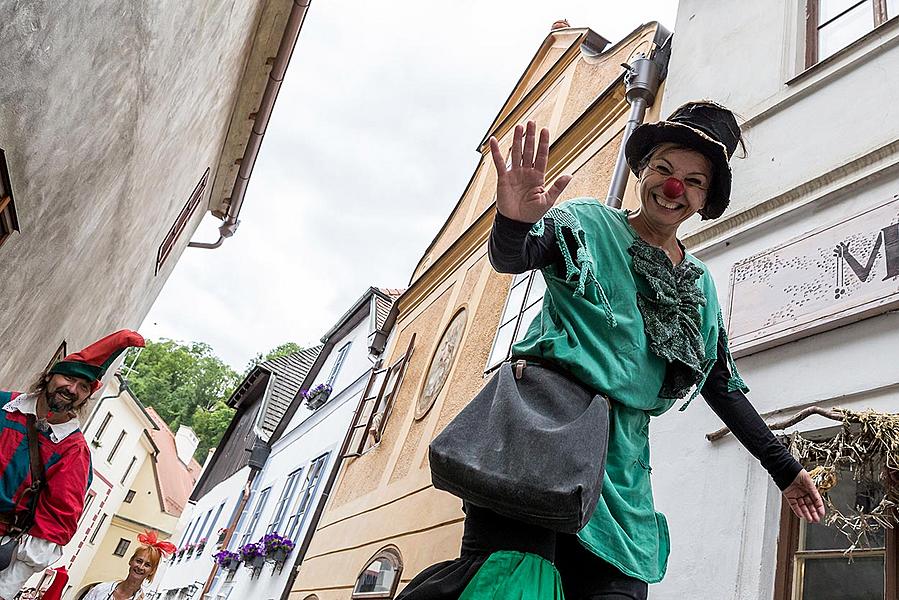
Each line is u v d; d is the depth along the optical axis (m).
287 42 8.59
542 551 1.56
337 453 12.40
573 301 1.76
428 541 6.48
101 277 6.96
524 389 1.68
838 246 3.48
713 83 5.24
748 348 3.70
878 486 2.82
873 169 3.54
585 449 1.48
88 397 3.57
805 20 4.83
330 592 8.77
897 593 2.63
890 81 3.85
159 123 6.20
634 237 1.90
